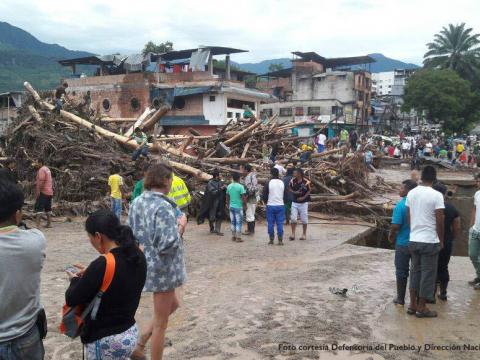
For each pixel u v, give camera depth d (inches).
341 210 650.2
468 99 2162.9
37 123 711.7
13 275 110.1
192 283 311.3
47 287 294.5
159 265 164.9
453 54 2519.7
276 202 443.8
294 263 373.1
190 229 522.0
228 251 413.7
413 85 2193.7
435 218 243.6
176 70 1712.6
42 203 495.5
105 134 706.2
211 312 253.1
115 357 123.5
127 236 128.4
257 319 243.1
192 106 1579.7
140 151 624.4
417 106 2190.0
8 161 516.1
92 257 374.3
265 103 2223.2
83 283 121.1
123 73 1838.1
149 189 171.6
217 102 1540.4
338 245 449.1
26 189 620.7
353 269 355.3
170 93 1573.6
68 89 1743.4
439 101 2111.2
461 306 271.4
